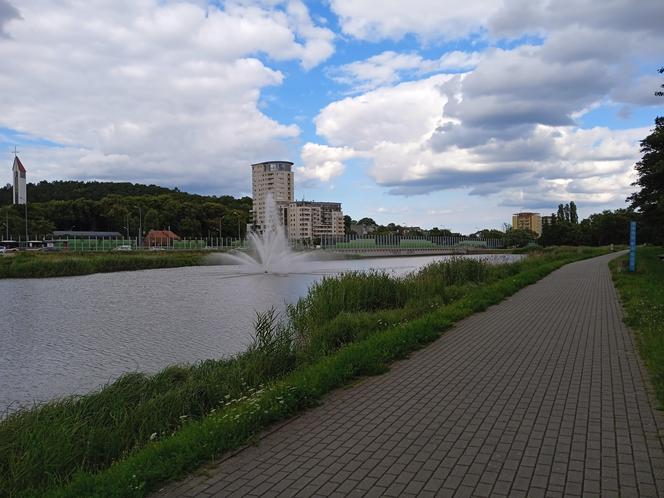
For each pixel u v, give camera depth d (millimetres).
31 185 187125
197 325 19641
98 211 150750
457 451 5305
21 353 15305
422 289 18922
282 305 25078
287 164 170250
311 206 175875
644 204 38031
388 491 4488
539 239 139875
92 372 13172
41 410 8047
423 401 7043
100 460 6176
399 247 113625
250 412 6188
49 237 130125
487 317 14562
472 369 8766
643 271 28375
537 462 4992
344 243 112062
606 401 6855
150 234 133125
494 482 4598
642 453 5164
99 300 28641
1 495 5180
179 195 183250
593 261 47625
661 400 6707
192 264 65812
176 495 4555
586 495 4340
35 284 39875
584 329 12414
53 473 5641
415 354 10008
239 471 4988
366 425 6156
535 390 7445
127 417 7234
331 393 7543
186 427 6305
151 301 27609
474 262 26391
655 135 33781
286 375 9188
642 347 10000
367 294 17453
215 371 9852
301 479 4777
